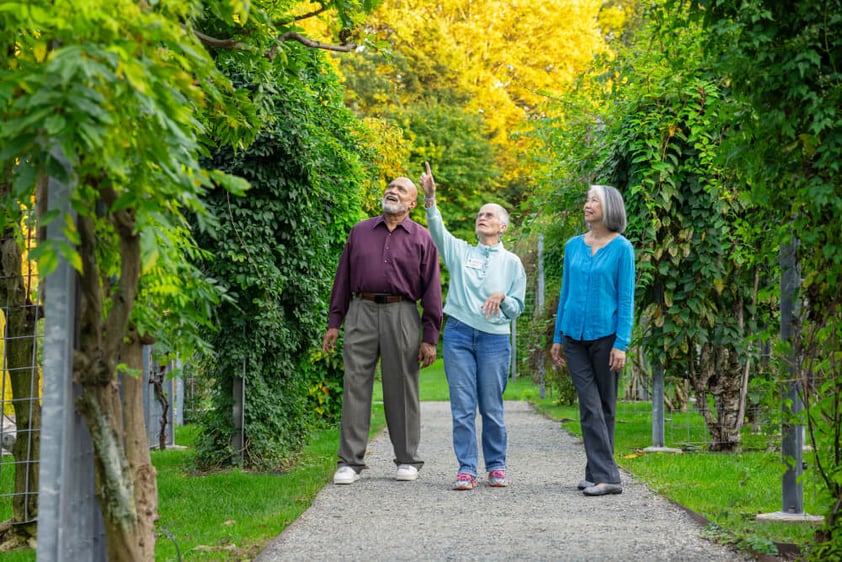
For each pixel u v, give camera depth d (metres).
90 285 2.44
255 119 4.04
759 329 7.13
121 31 2.17
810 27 3.22
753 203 3.70
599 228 5.38
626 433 8.71
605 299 5.24
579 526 4.34
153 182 2.32
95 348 2.46
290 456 6.88
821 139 3.29
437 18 29.92
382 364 5.91
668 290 7.14
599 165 7.79
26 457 4.32
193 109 3.01
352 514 4.68
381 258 5.92
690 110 6.80
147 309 2.82
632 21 26.91
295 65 4.52
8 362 4.39
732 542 3.94
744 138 3.56
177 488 5.55
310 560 3.73
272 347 6.66
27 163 2.21
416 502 5.02
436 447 7.86
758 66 3.32
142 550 2.75
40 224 2.25
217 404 6.55
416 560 3.71
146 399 7.25
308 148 6.50
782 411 3.77
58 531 2.44
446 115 28.95
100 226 2.53
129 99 2.15
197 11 2.62
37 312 4.28
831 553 3.37
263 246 6.29
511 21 30.39
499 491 5.38
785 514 4.40
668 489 5.30
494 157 30.59
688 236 6.98
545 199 9.20
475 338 5.65
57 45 2.29
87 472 2.58
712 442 7.31
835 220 3.30
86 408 2.44
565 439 8.42
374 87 28.36
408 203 5.92
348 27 4.45
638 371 8.23
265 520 4.53
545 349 13.30
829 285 3.35
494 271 5.68
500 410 5.61
